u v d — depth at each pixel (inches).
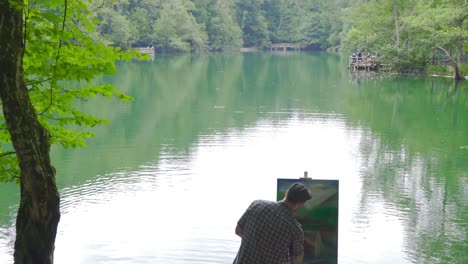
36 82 237.1
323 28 3732.8
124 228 397.1
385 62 1786.4
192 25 3149.6
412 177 550.3
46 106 245.1
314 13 3846.0
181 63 2236.7
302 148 669.9
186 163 588.4
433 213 442.9
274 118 898.7
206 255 352.5
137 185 507.5
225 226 405.1
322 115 935.7
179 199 468.4
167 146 674.8
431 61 1788.9
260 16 3922.2
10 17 191.6
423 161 616.1
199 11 3442.4
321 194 235.6
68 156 615.5
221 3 3545.8
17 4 188.9
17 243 200.1
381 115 944.3
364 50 2281.0
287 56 2913.4
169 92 1256.2
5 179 251.3
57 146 657.6
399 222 422.3
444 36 1513.3
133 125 820.0
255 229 186.2
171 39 2989.7
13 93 191.5
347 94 1238.3
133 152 639.1
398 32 1784.0
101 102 1071.0
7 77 190.9
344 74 1761.8
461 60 1736.0
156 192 488.1
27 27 226.7
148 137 728.3
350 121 879.1
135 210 438.0
